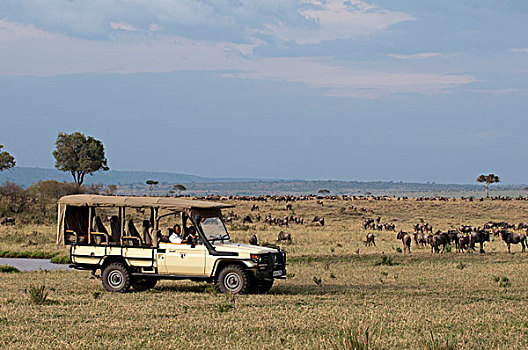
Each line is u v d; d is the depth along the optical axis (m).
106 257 24.97
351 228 83.38
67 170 158.50
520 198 165.75
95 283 28.08
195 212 24.81
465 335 16.98
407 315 19.75
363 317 18.98
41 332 16.92
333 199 151.88
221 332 17.27
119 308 20.69
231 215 98.94
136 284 26.53
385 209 125.25
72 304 21.67
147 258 24.61
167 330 17.36
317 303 22.22
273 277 24.30
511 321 19.20
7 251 49.66
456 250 50.94
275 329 17.72
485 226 79.19
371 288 26.86
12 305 21.34
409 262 40.78
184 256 24.33
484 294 25.05
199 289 26.36
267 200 144.75
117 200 25.02
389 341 16.14
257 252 23.89
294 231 75.94
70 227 25.50
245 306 21.38
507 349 15.59
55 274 32.88
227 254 24.00
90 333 16.95
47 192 120.56
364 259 42.72
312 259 42.56
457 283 28.70
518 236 49.88
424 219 106.75
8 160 149.25
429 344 15.22
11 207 102.06
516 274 32.72
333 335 16.61
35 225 82.94
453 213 120.38
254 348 15.38
